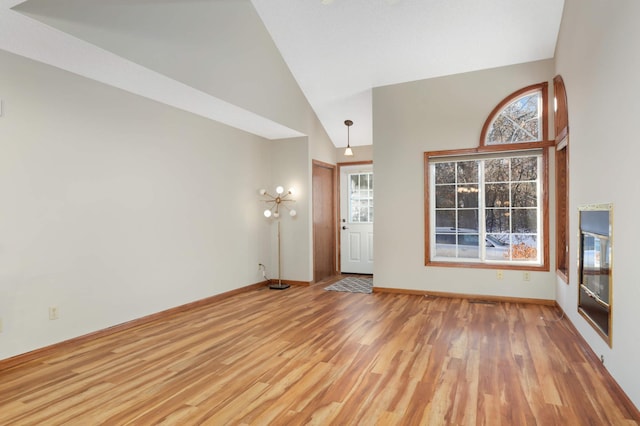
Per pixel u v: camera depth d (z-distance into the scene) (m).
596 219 2.84
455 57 4.71
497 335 3.51
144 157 3.97
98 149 3.52
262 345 3.29
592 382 2.53
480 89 4.90
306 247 5.94
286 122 5.27
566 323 3.86
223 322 3.99
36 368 2.81
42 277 3.08
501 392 2.41
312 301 4.93
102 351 3.15
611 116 2.50
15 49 2.83
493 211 4.97
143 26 3.17
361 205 6.95
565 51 3.87
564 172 4.43
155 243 4.10
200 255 4.71
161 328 3.78
